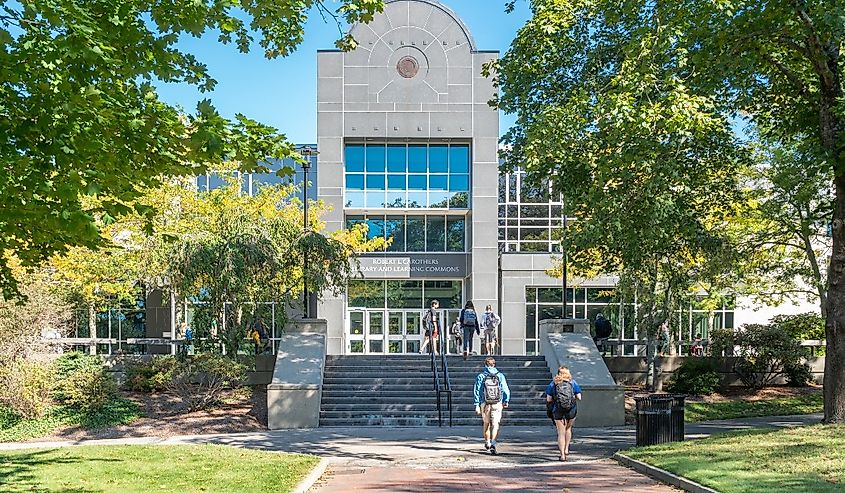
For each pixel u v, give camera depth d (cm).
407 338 4147
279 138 961
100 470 1259
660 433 1514
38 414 2166
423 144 4119
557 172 2155
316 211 3484
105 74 848
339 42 1297
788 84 1800
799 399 2644
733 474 1104
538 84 2200
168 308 3978
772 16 1476
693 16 1542
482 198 4069
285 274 2670
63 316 2392
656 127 1558
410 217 4156
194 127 898
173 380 2372
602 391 2230
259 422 2216
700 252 2598
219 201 3105
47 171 821
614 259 2497
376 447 1738
